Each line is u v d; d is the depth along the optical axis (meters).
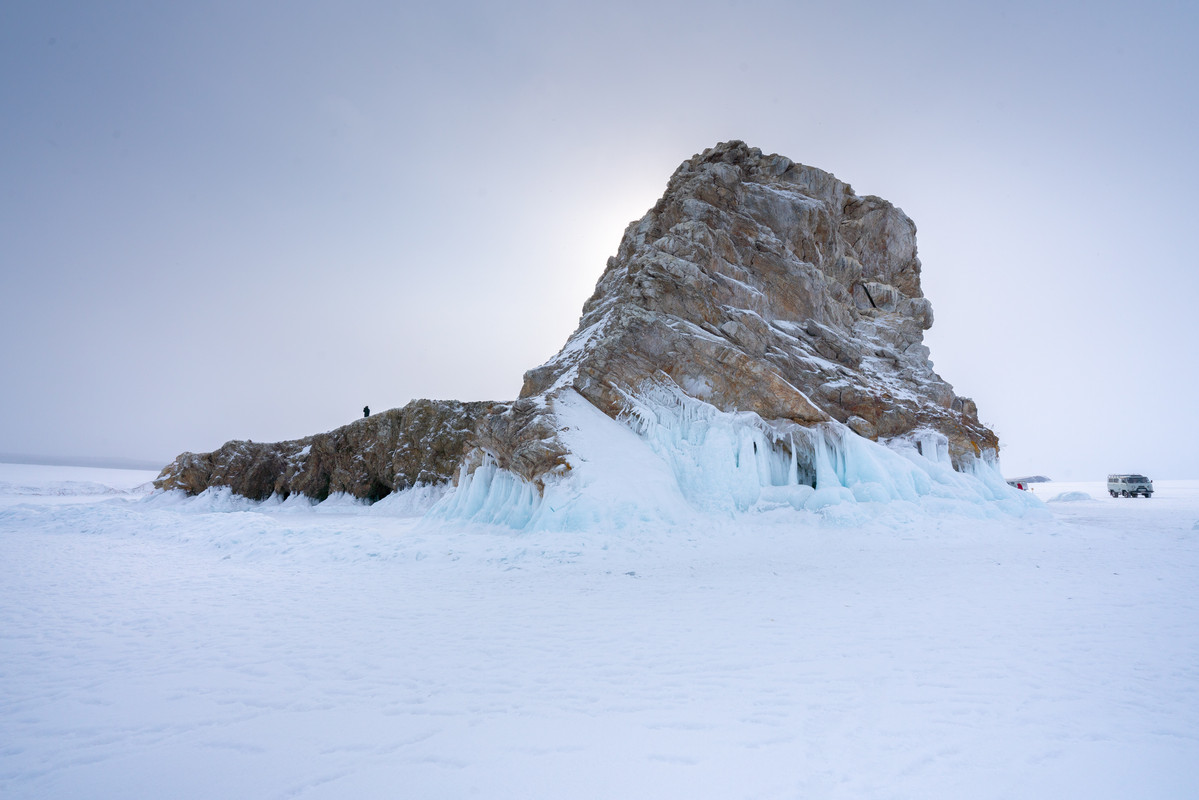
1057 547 14.78
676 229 26.47
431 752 4.13
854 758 3.90
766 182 31.30
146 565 13.65
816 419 21.20
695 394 22.17
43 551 15.91
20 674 5.96
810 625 7.41
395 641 7.04
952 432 24.42
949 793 3.45
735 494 19.67
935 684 5.23
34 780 3.84
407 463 35.94
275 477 40.03
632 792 3.55
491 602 9.32
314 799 3.55
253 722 4.72
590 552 14.23
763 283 26.91
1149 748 3.97
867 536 16.41
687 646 6.59
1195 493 54.56
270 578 11.86
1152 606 8.23
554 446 18.83
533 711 4.83
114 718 4.84
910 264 34.78
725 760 3.92
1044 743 4.07
